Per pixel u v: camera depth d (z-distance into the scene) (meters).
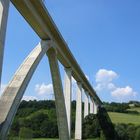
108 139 74.19
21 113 96.88
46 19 30.56
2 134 23.19
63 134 42.06
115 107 126.94
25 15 27.98
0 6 21.77
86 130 78.56
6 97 25.84
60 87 39.78
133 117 109.00
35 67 30.41
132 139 71.88
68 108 47.19
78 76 58.09
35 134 77.12
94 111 101.38
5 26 22.02
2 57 21.61
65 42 38.25
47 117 85.00
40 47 32.47
